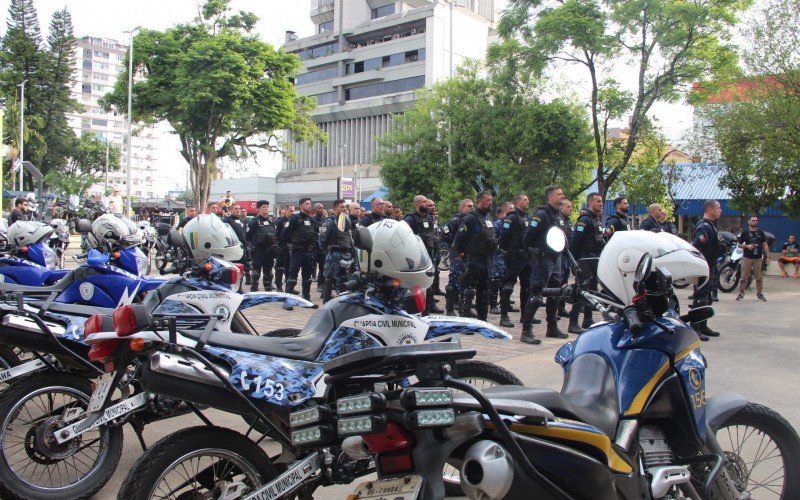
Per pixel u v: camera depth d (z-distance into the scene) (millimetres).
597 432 3004
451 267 11617
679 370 3457
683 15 20688
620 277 3646
